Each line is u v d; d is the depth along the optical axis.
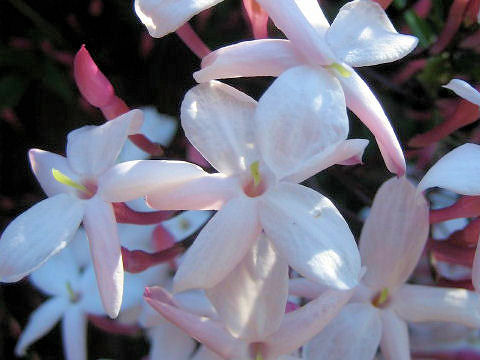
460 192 0.05
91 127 0.06
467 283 0.07
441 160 0.06
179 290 0.05
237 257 0.05
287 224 0.05
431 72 0.08
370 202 0.07
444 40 0.08
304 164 0.05
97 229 0.06
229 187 0.06
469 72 0.08
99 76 0.07
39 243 0.06
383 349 0.07
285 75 0.06
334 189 0.08
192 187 0.06
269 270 0.06
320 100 0.05
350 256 0.05
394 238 0.06
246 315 0.06
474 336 0.08
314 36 0.06
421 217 0.06
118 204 0.07
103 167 0.06
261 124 0.05
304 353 0.06
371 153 0.08
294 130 0.05
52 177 0.06
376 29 0.06
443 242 0.07
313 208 0.06
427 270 0.08
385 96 0.08
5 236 0.06
